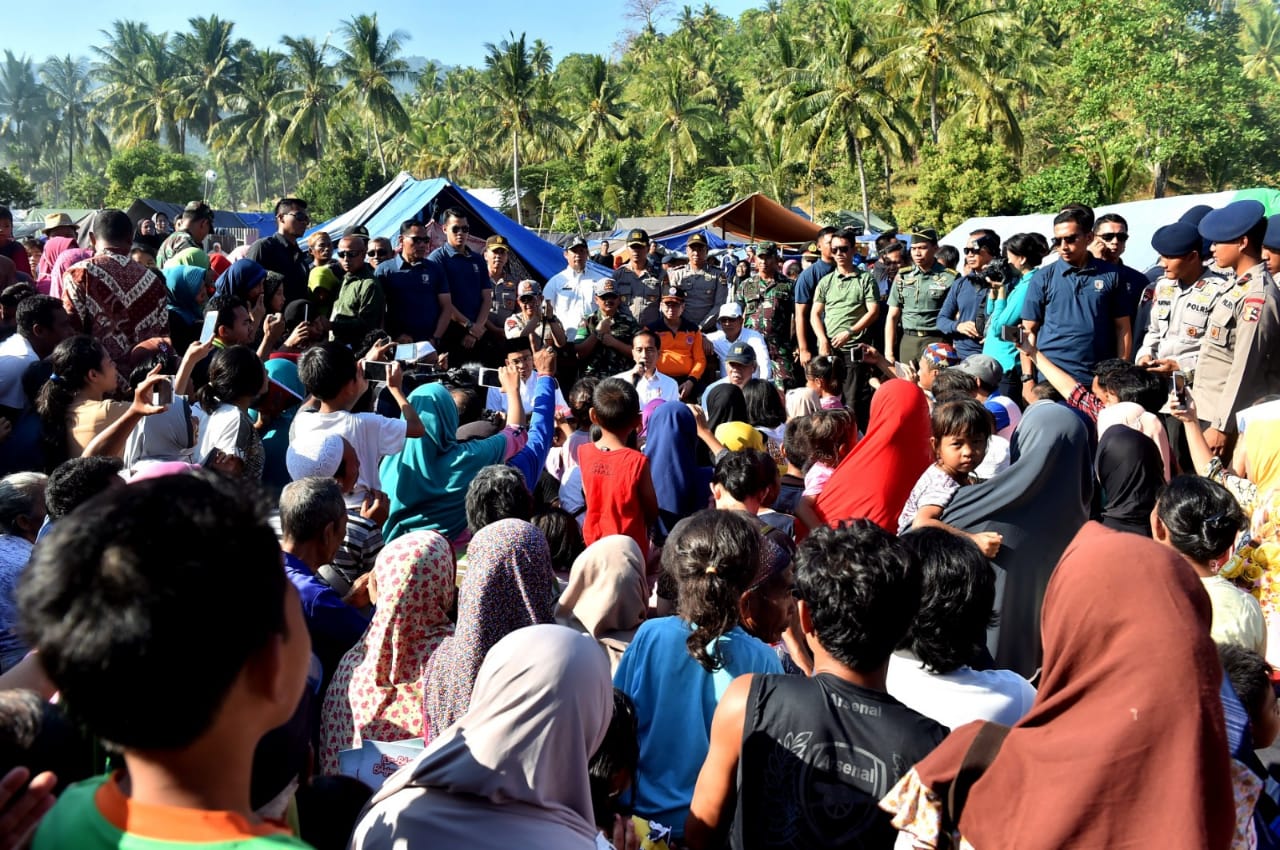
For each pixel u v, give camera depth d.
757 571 2.87
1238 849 2.05
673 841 2.70
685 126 66.00
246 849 1.09
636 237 9.77
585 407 5.59
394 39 80.06
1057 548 4.04
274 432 5.00
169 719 1.09
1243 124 33.78
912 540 2.77
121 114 93.69
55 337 5.39
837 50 46.84
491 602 2.91
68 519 1.14
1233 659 2.67
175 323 6.77
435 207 13.56
